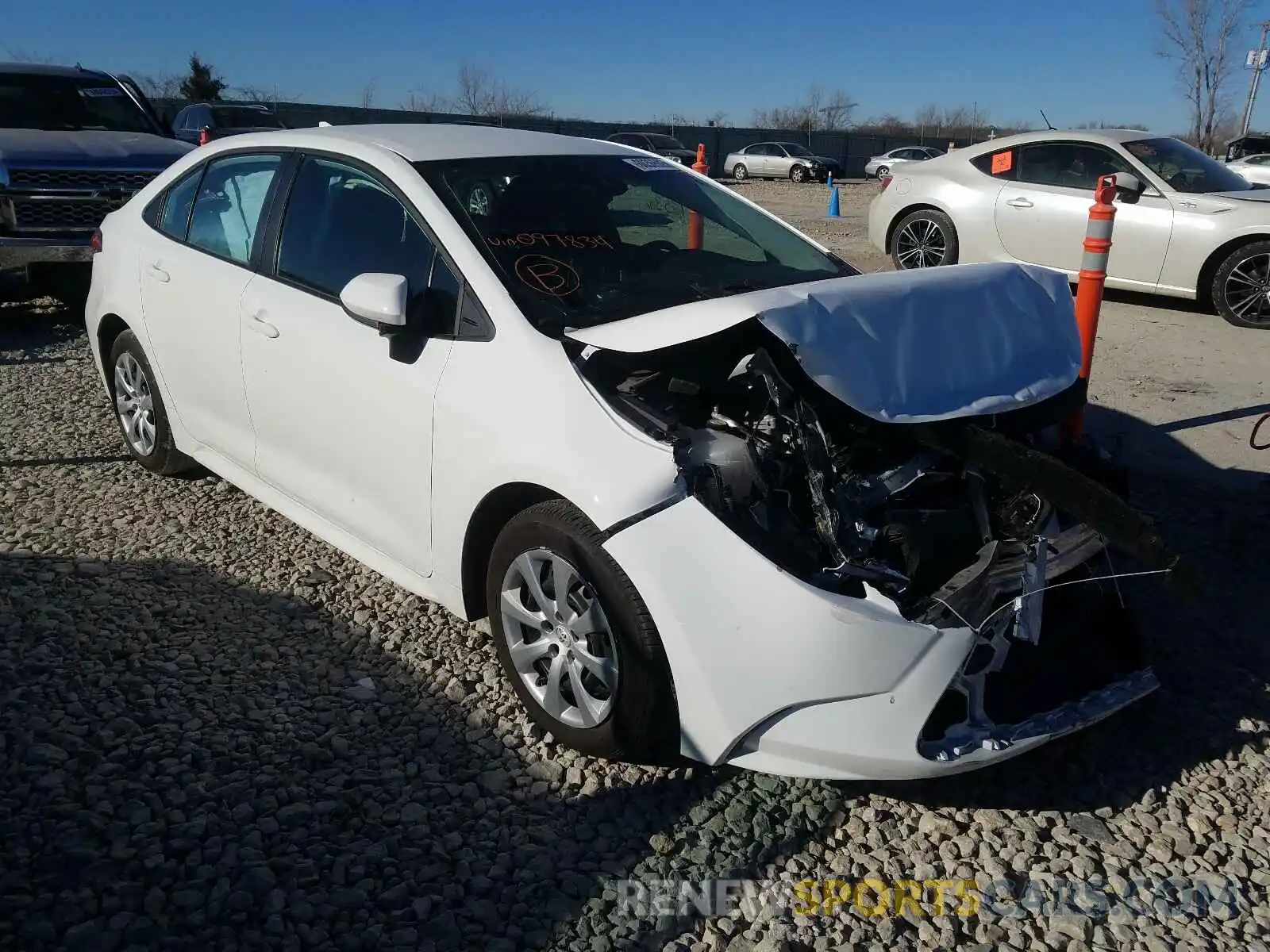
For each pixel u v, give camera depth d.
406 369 3.41
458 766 3.07
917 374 2.97
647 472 2.80
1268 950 2.53
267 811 2.84
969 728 2.82
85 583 4.04
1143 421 6.39
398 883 2.63
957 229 10.37
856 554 2.78
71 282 8.58
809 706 2.69
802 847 2.82
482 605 3.47
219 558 4.32
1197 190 9.30
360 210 3.79
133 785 2.91
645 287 3.56
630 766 3.11
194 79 38.28
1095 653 3.25
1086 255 5.07
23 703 3.24
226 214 4.43
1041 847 2.86
